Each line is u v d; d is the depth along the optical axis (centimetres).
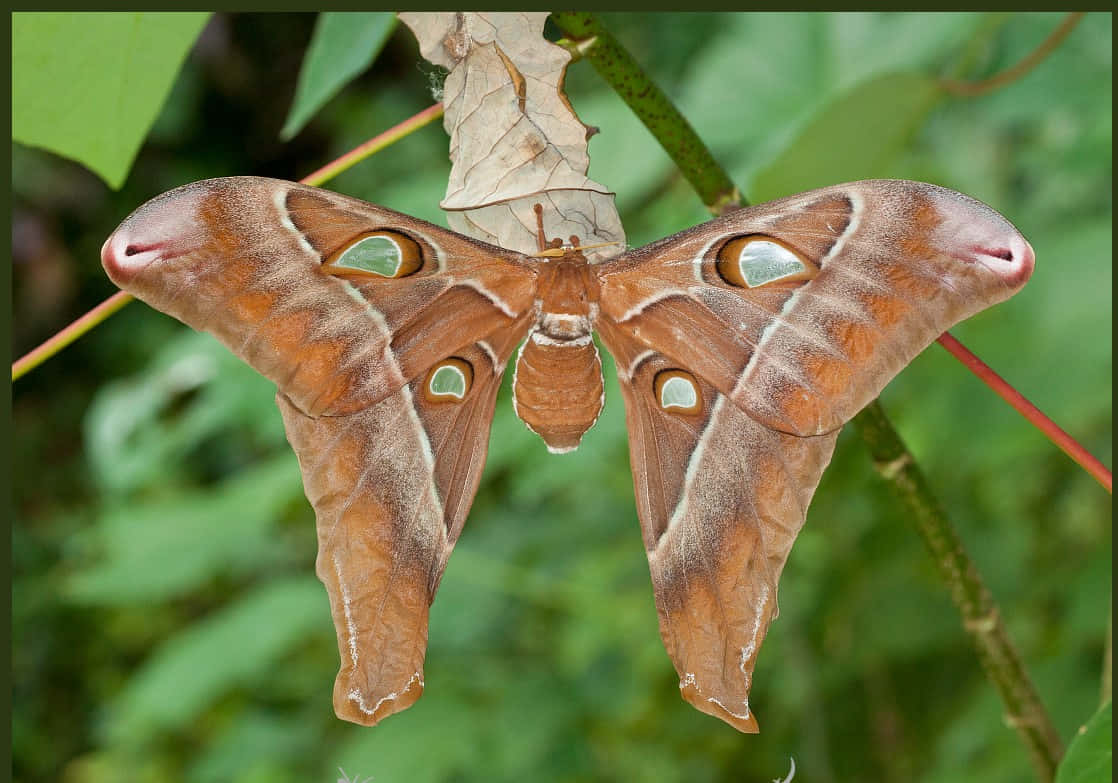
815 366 85
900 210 84
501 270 87
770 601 86
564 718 128
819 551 129
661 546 87
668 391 88
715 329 86
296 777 159
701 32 188
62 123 90
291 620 127
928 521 93
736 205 90
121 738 181
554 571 136
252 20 245
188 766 186
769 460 87
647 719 143
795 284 85
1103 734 84
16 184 242
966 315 83
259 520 123
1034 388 106
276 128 251
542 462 108
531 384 87
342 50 90
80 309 251
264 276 84
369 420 87
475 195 88
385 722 124
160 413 160
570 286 87
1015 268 83
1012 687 94
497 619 134
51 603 223
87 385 254
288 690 170
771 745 140
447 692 127
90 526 235
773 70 111
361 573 87
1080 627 114
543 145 88
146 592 123
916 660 133
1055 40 97
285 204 84
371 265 85
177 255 83
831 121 97
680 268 86
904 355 84
